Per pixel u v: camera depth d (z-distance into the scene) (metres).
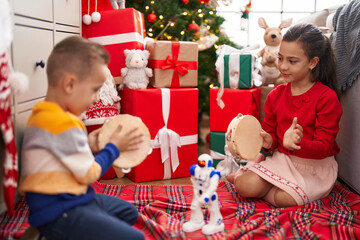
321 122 1.37
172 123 1.73
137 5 2.24
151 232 1.12
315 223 1.17
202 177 1.11
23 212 1.19
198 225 1.14
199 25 2.32
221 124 1.81
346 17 1.54
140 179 1.71
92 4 1.79
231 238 1.07
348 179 1.58
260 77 1.85
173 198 1.46
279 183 1.35
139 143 1.07
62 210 0.89
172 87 1.76
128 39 1.70
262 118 1.96
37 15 1.19
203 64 2.34
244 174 1.44
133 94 1.65
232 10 3.01
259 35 3.10
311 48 1.34
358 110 1.45
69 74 0.90
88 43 0.95
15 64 1.03
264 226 1.14
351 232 1.11
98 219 0.91
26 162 0.91
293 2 3.07
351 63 1.48
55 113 0.90
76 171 0.89
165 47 1.71
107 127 1.08
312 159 1.41
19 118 1.08
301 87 1.43
